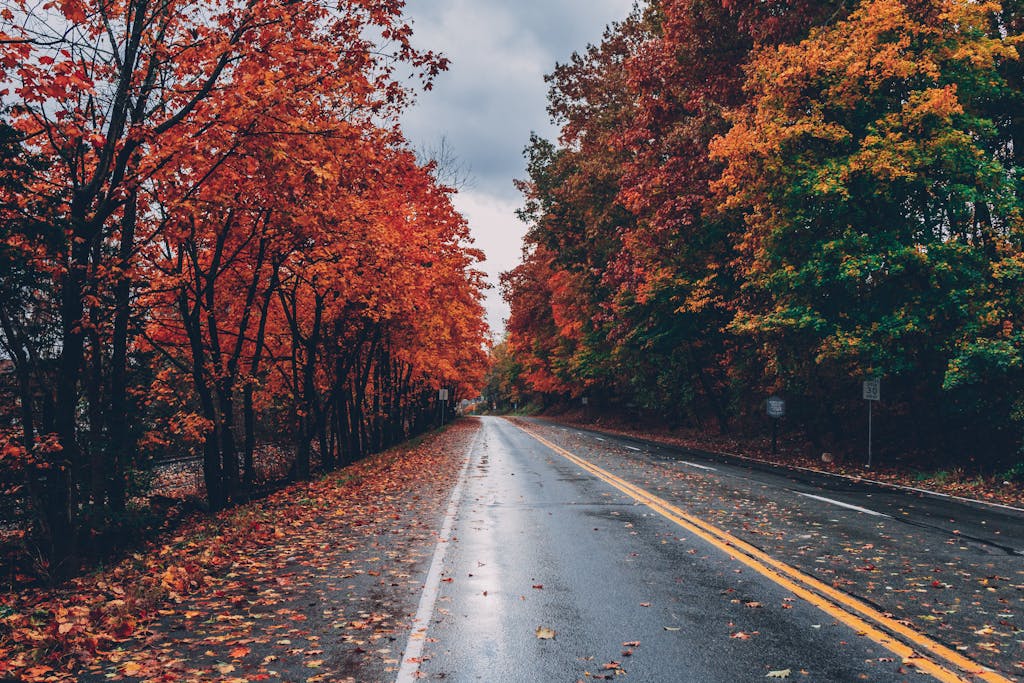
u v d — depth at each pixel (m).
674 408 42.19
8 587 9.09
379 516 11.28
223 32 10.36
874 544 8.62
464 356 40.97
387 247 16.14
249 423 18.78
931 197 17.36
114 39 10.38
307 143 10.98
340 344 26.05
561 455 23.11
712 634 5.35
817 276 18.19
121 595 6.93
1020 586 6.64
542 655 4.96
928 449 19.98
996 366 15.58
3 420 11.62
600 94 34.59
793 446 25.53
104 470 13.12
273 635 5.53
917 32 16.88
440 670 4.73
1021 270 15.35
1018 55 17.20
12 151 9.05
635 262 29.42
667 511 11.21
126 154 10.02
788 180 18.67
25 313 10.94
